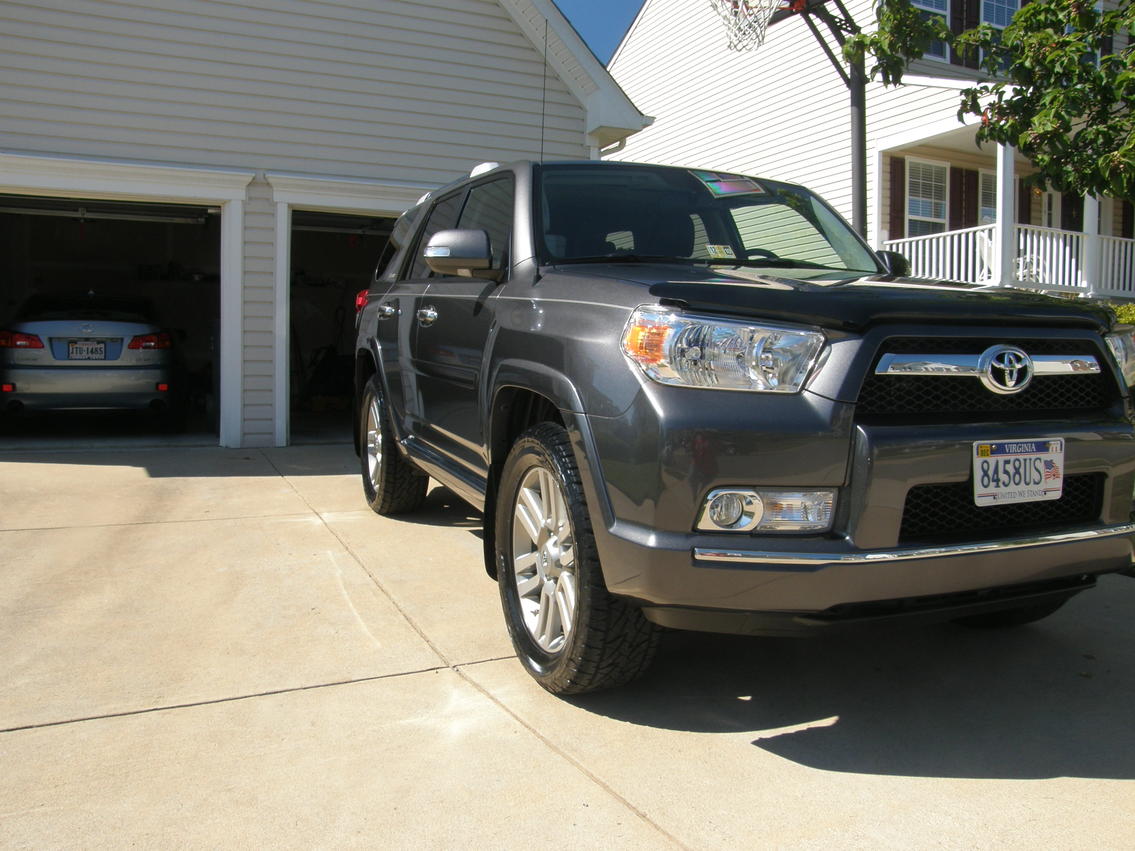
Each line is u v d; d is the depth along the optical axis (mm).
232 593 4090
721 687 3158
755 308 2523
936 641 3652
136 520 5484
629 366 2609
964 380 2609
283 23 8734
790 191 4434
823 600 2428
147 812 2336
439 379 4191
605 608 2732
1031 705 3057
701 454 2439
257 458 8047
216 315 15359
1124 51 5668
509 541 3258
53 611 3824
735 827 2305
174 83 8391
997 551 2551
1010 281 12664
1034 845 2238
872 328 2500
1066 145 5566
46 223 14445
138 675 3182
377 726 2824
